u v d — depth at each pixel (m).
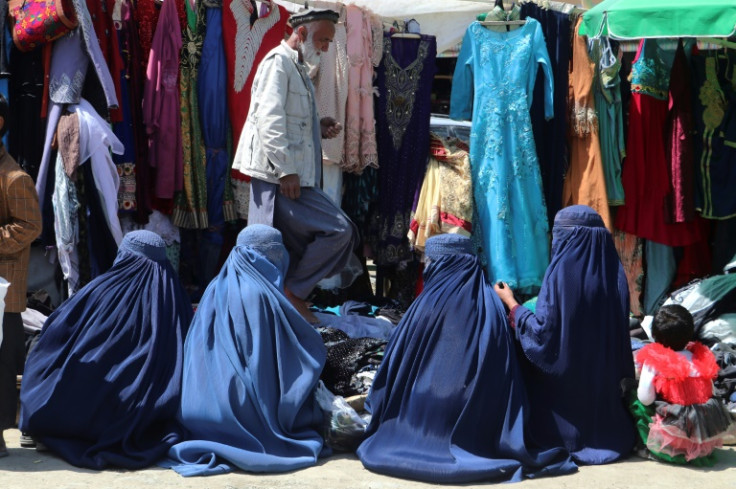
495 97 6.55
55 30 5.44
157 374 4.17
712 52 6.91
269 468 3.96
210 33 6.12
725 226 6.97
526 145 6.56
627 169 6.83
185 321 4.42
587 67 6.63
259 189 5.21
